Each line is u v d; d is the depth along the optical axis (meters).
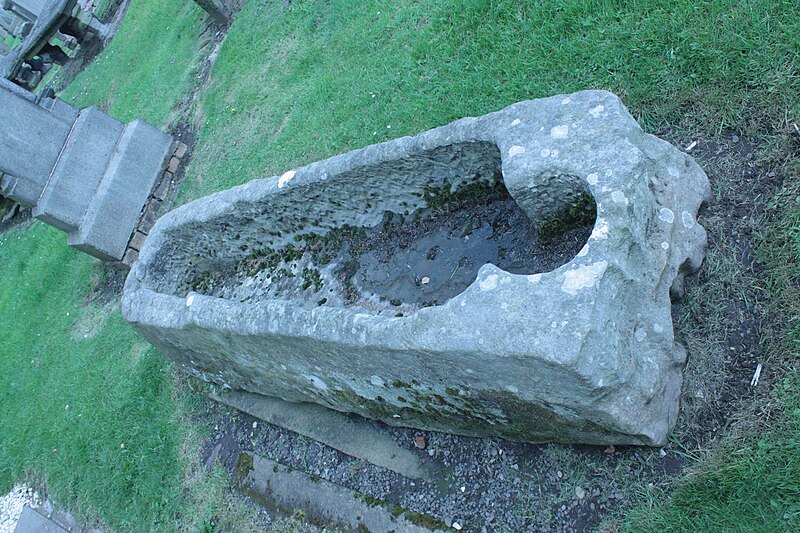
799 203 2.39
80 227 5.85
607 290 2.00
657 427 2.23
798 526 2.01
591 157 2.19
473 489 2.80
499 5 3.90
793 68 2.62
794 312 2.25
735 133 2.70
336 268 3.61
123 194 5.96
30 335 6.69
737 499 2.14
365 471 3.25
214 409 4.41
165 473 4.40
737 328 2.35
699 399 2.33
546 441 2.56
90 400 5.33
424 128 3.98
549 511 2.54
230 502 3.87
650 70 3.06
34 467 5.48
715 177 2.64
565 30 3.53
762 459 2.13
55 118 5.86
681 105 2.91
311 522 3.33
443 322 2.17
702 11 3.00
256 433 4.01
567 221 2.56
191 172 5.97
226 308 3.17
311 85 5.14
